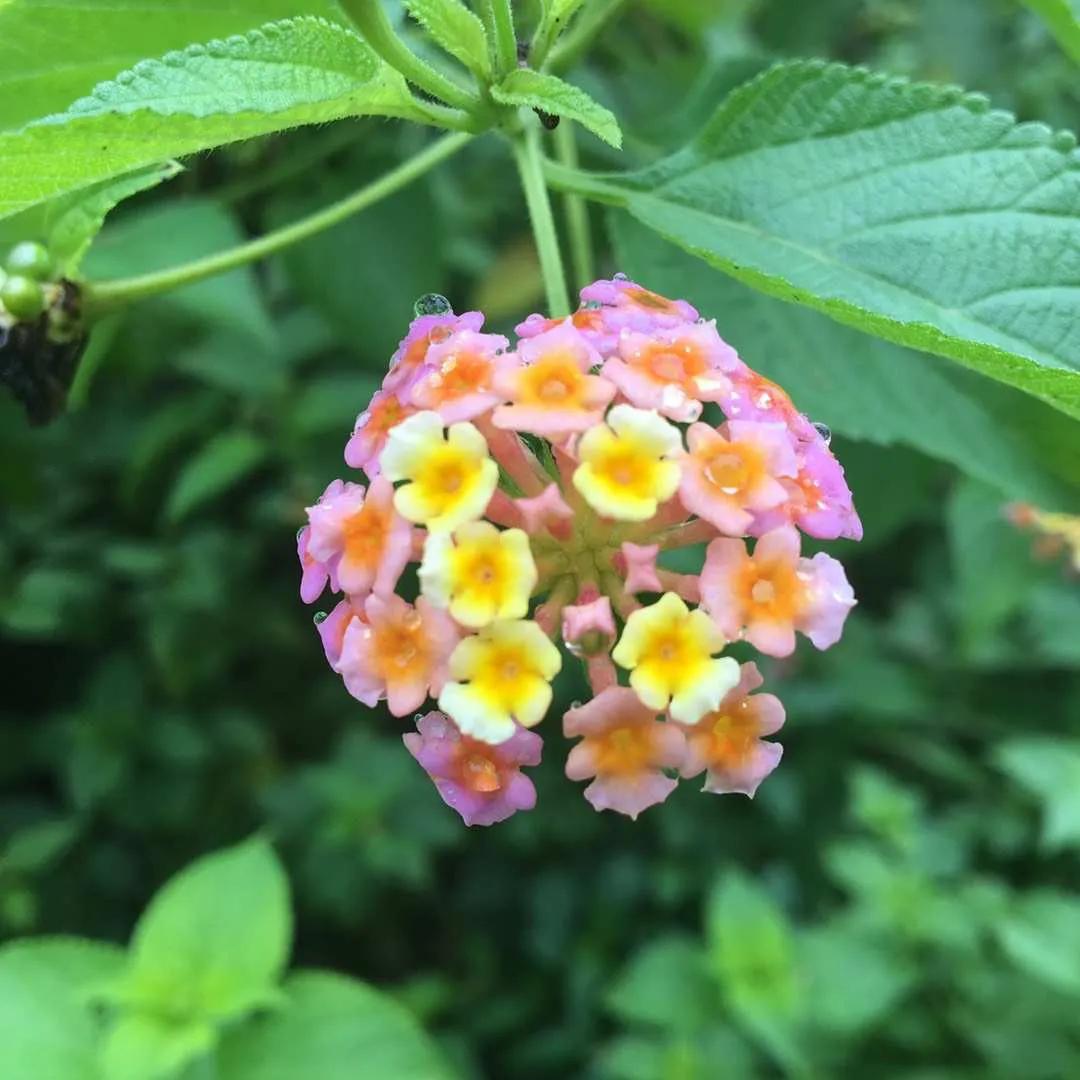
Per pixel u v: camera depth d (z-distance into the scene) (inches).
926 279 3.3
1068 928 7.3
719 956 7.7
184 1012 6.3
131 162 3.0
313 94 3.0
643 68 6.3
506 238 8.4
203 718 9.7
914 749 10.0
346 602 3.0
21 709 10.2
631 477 2.7
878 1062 7.9
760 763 2.8
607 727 2.7
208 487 8.3
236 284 5.9
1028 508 5.5
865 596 11.0
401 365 3.0
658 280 4.2
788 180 3.5
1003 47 8.4
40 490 8.5
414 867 9.4
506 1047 10.2
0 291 3.9
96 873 9.6
